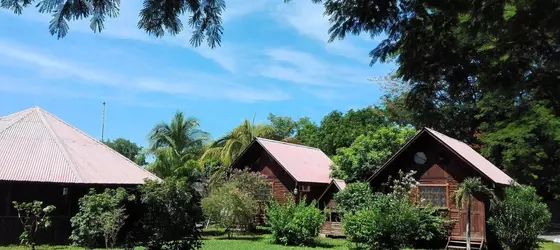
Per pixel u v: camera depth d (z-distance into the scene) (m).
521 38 6.25
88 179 23.00
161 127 37.56
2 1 4.56
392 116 36.66
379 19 6.20
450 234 22.33
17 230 21.64
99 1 4.76
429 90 7.42
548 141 30.72
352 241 18.92
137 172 26.84
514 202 20.80
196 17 5.22
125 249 11.52
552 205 39.03
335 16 6.44
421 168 23.98
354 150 31.06
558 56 6.23
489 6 5.97
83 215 19.41
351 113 47.66
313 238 22.94
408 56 6.82
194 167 32.53
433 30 6.43
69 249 19.25
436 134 23.23
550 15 5.70
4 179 20.67
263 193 30.39
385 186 24.56
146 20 5.11
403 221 17.36
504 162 30.52
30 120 26.23
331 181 28.47
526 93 7.10
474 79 7.17
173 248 10.71
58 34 4.77
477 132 33.16
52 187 23.22
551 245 24.27
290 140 43.09
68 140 26.22
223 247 19.98
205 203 25.89
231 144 35.97
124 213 18.50
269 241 22.94
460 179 22.77
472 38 6.49
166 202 10.79
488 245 22.14
